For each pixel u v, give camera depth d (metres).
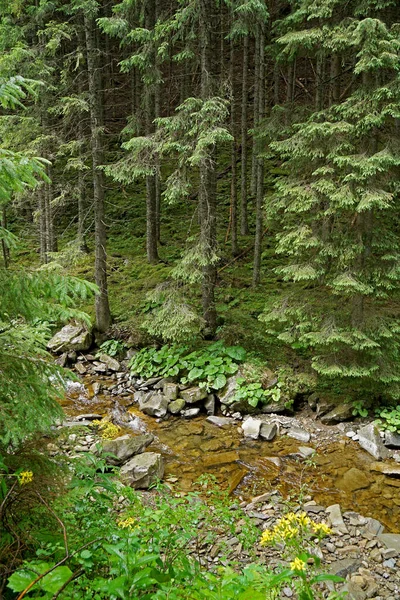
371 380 7.79
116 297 11.87
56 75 12.30
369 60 6.22
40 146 10.98
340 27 6.80
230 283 11.87
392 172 6.87
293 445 7.17
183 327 8.50
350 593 4.16
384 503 5.71
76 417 7.87
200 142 7.68
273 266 12.60
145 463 6.00
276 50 8.05
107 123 18.23
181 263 8.88
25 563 1.93
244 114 13.53
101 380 9.59
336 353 7.71
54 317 3.37
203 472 6.38
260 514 5.33
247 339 9.54
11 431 2.83
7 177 2.81
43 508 2.80
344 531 5.09
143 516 3.24
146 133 10.62
